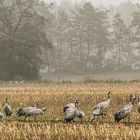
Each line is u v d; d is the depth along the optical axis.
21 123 26.75
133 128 22.59
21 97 42.16
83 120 28.48
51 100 40.06
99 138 20.53
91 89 49.97
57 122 27.78
